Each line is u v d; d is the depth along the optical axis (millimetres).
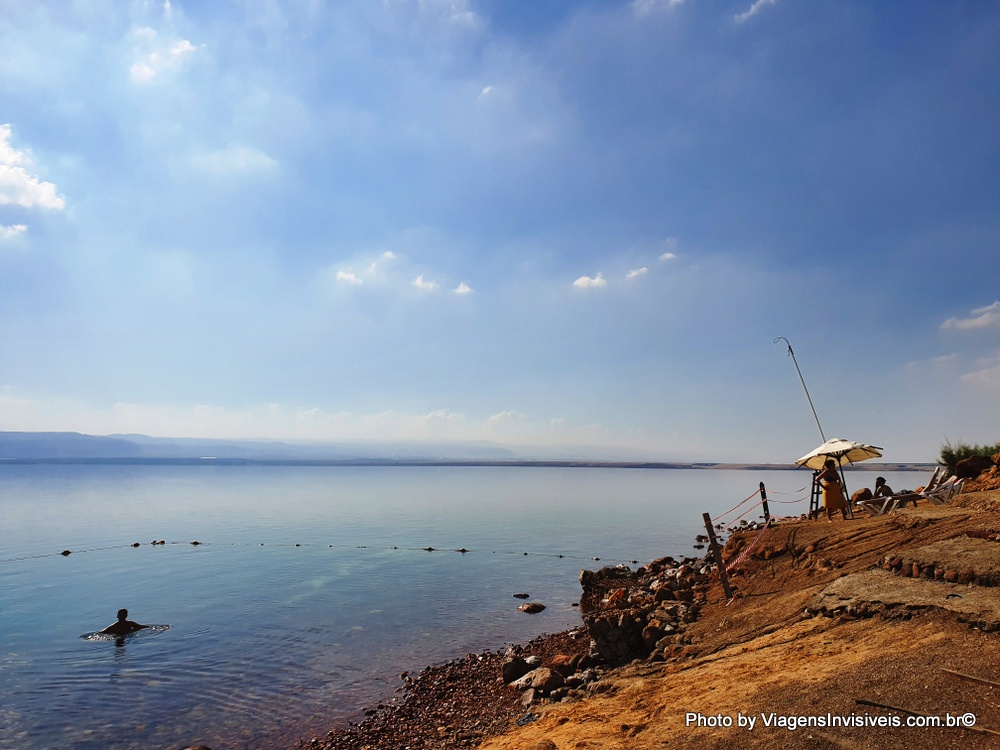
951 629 9016
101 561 40094
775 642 11039
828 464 19844
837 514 21203
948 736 6566
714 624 13516
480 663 18656
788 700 8266
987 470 21578
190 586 31703
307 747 13328
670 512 75625
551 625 23578
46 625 23922
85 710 15555
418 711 14938
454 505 89500
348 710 15398
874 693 7770
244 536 52812
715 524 60594
